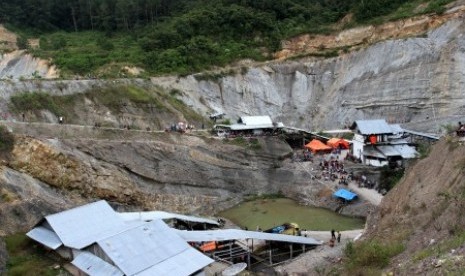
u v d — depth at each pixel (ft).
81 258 103.55
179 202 176.24
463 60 211.61
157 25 315.17
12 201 131.85
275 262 124.36
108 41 288.71
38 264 109.40
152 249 102.73
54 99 184.75
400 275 70.74
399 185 122.42
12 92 174.40
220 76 262.88
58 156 153.17
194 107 243.19
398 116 224.12
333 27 287.28
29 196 137.28
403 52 232.94
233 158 195.42
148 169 174.09
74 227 115.34
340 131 223.30
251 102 261.65
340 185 178.81
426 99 217.36
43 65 255.70
